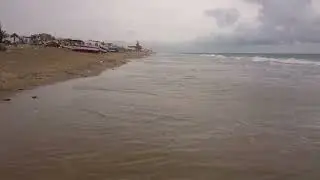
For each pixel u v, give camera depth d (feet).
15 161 32.42
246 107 63.87
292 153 36.27
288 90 91.56
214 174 30.01
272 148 37.91
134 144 38.65
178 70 183.62
